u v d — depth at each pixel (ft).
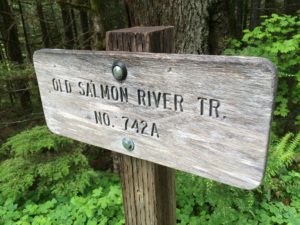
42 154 10.50
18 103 19.75
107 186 10.36
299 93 13.30
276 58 11.79
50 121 5.34
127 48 4.26
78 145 10.92
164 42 4.30
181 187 8.96
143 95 3.86
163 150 3.96
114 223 8.36
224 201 8.25
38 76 5.12
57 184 9.56
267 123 2.91
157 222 5.18
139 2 11.01
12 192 9.09
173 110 3.64
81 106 4.73
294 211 8.63
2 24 24.75
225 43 12.28
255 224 8.12
